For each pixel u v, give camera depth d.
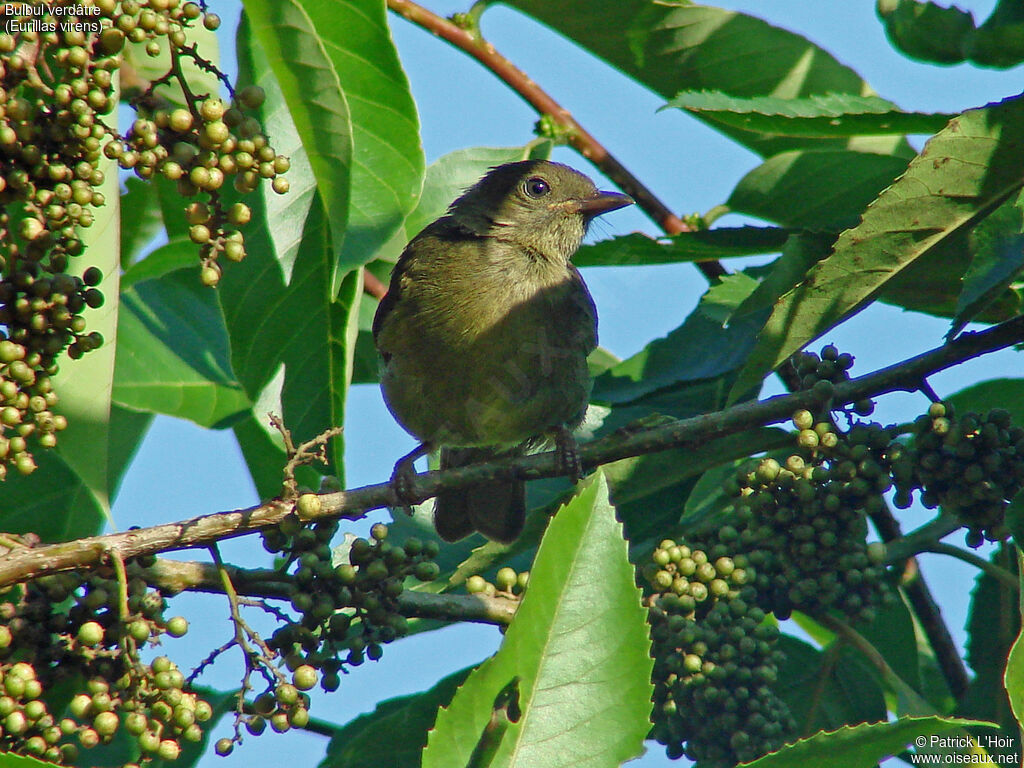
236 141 5.95
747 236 8.52
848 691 8.93
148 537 6.48
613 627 5.31
